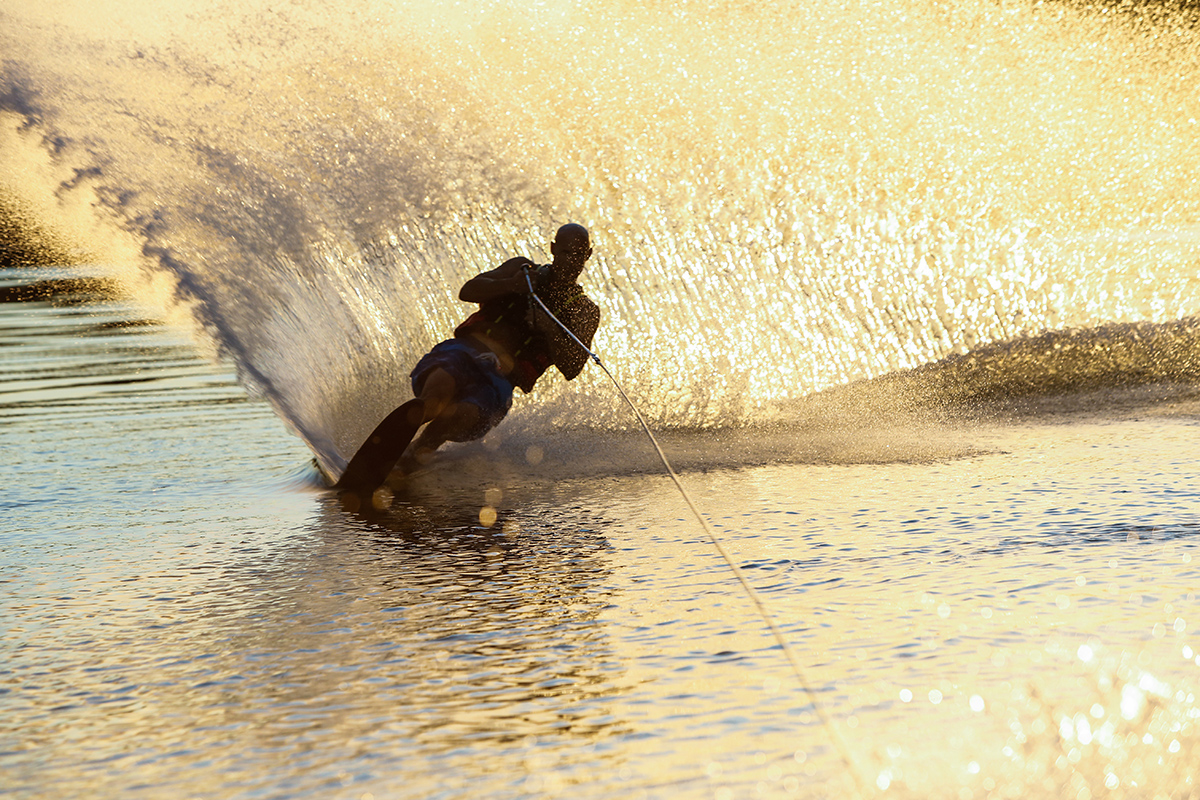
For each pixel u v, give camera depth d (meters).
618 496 18.59
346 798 8.23
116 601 13.29
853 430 23.98
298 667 10.93
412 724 9.50
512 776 8.49
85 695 10.38
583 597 12.91
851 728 9.16
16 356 39.94
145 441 24.59
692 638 11.37
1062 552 14.03
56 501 18.98
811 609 12.15
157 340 44.03
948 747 8.83
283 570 14.48
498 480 20.22
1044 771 8.45
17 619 12.67
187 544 15.98
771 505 17.41
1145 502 16.55
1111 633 11.08
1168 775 8.36
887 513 16.55
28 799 8.38
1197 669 10.16
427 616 12.39
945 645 10.91
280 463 22.08
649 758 8.73
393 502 18.61
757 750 8.82
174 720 9.76
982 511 16.41
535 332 22.06
